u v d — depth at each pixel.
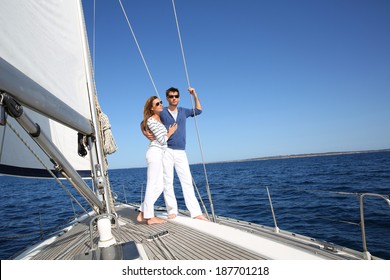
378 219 6.04
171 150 3.25
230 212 8.23
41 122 2.94
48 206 10.72
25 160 2.86
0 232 6.60
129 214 3.73
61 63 2.07
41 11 1.87
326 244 2.41
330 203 8.43
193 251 1.91
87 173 3.69
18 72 1.09
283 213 7.51
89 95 2.44
